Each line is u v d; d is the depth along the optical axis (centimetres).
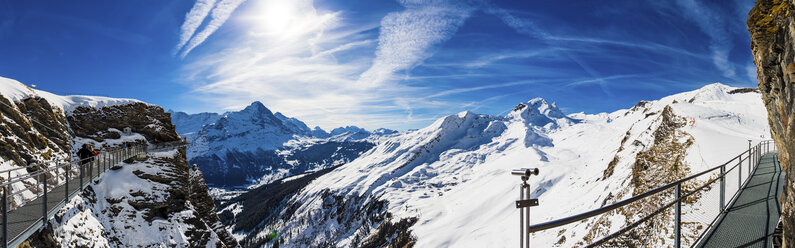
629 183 4803
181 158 5762
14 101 4022
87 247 3344
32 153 3503
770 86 909
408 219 19588
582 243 3341
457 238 14650
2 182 1356
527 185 398
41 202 1917
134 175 4894
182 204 5269
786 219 688
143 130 5975
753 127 5497
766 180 1362
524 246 403
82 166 2531
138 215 4569
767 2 816
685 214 938
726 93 19512
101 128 5497
